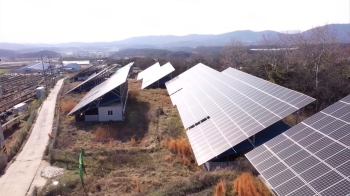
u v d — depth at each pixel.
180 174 24.44
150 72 75.81
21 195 22.75
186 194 18.72
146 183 23.05
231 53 86.81
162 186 21.69
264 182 18.20
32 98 68.12
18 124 45.38
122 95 44.75
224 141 22.30
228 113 26.81
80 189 22.94
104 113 41.97
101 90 44.44
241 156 22.12
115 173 25.28
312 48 51.66
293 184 13.48
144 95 57.47
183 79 54.06
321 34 61.09
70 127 39.69
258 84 29.58
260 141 22.33
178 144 29.34
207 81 42.97
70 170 26.67
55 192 22.56
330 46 50.22
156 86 65.25
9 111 52.06
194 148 23.92
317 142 15.34
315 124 16.98
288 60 58.06
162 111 43.94
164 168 25.73
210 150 22.16
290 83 44.34
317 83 41.69
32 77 108.75
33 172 26.67
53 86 78.62
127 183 23.39
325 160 13.73
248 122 23.09
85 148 31.19
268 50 75.12
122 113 42.06
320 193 12.12
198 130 26.78
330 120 16.47
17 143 33.28
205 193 18.05
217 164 22.41
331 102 39.72
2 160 27.97
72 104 51.50
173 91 48.59
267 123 21.50
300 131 17.19
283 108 22.14
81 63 170.00
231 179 19.38
